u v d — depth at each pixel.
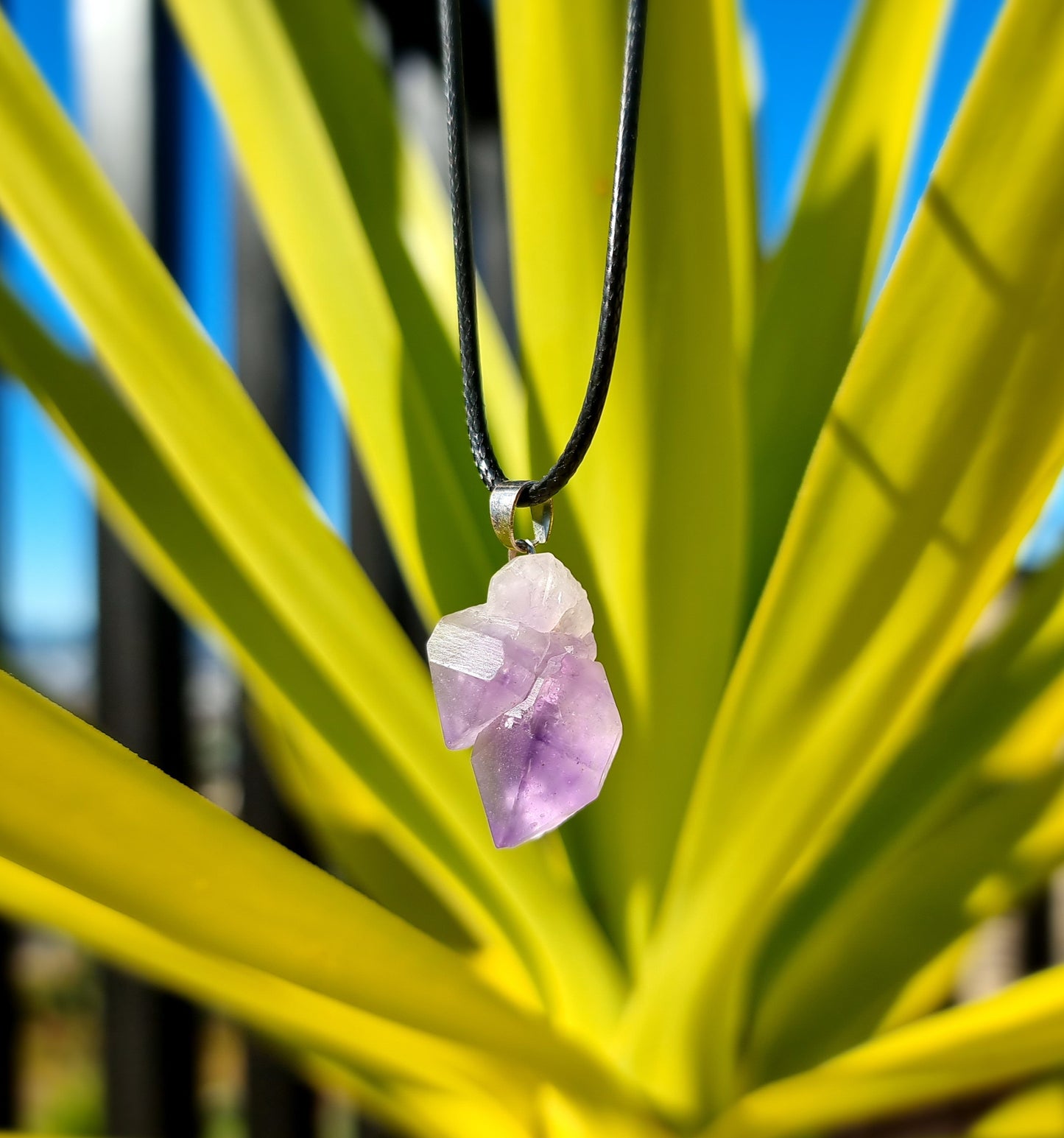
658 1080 0.09
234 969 0.09
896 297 0.08
